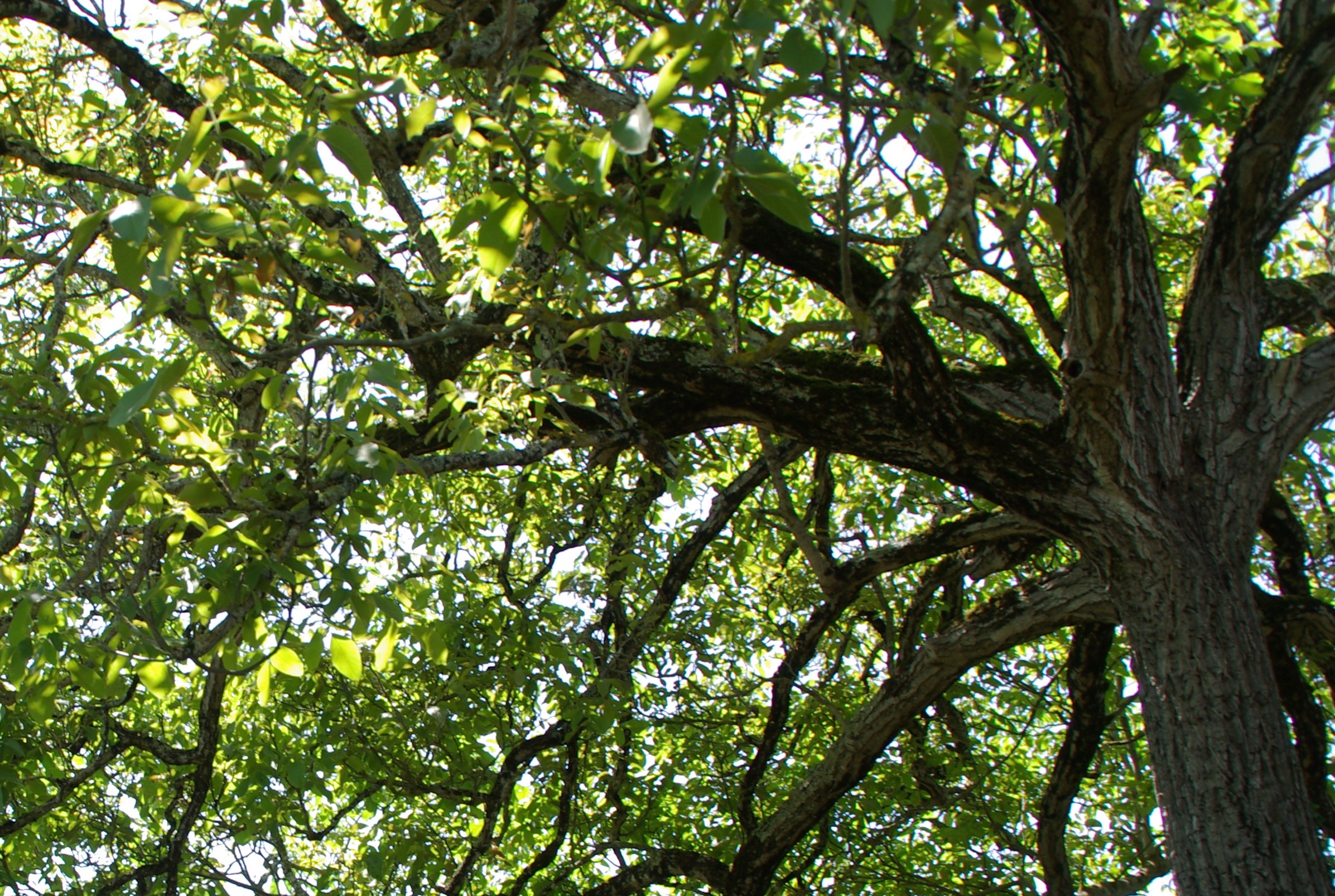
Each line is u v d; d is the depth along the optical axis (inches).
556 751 277.1
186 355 100.0
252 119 111.3
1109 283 154.6
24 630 123.5
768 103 102.9
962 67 108.2
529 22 154.8
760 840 257.3
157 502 124.6
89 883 245.6
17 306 193.0
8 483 128.1
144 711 288.4
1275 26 180.2
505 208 105.0
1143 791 321.1
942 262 230.1
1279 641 220.5
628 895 280.1
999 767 321.4
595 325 130.7
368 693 242.1
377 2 214.8
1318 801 230.4
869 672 314.5
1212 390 181.2
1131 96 127.5
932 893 299.4
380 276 171.8
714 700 294.7
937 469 179.2
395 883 246.7
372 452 125.6
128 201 90.2
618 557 257.1
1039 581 223.5
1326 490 299.0
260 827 223.6
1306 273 243.3
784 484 256.4
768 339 222.5
